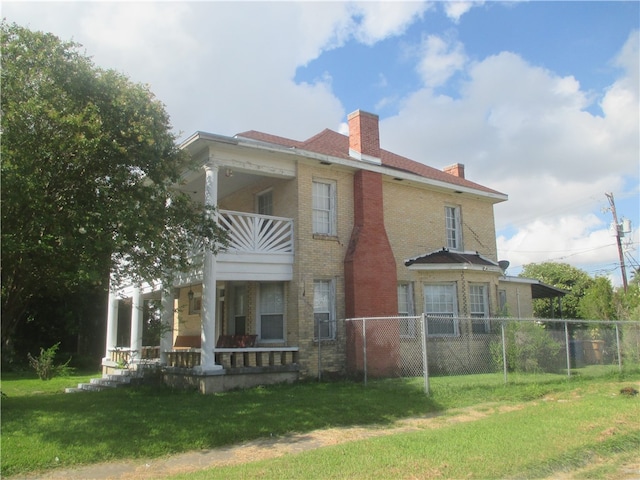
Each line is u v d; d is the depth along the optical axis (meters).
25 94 9.78
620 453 7.48
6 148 8.98
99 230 9.79
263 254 14.88
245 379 13.51
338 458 7.03
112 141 10.09
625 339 16.97
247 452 7.81
